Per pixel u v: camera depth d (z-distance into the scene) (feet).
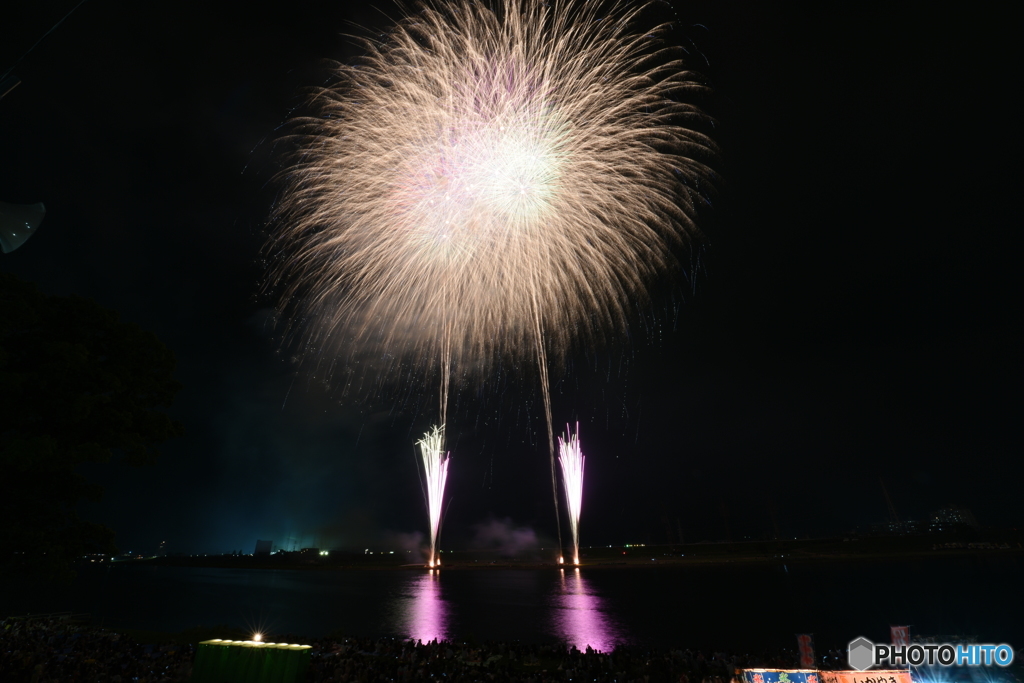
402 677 71.61
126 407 91.20
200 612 225.15
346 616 211.41
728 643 147.23
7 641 84.79
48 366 80.48
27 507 80.69
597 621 193.77
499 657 88.43
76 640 90.74
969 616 199.93
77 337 88.94
